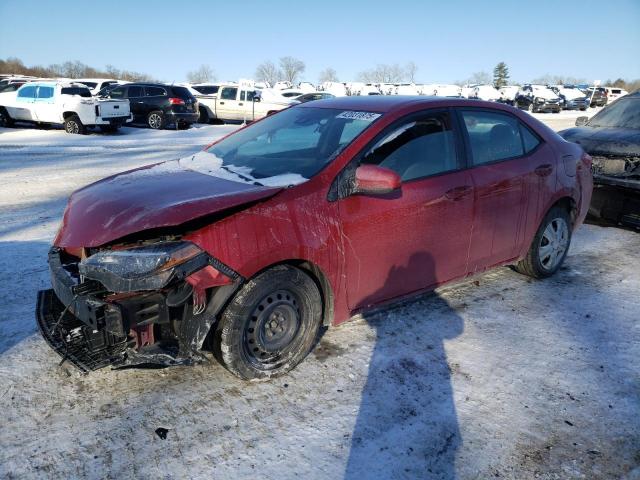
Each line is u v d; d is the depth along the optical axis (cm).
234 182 316
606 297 442
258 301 289
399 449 257
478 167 387
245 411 281
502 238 414
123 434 260
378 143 336
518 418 283
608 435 272
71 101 1714
